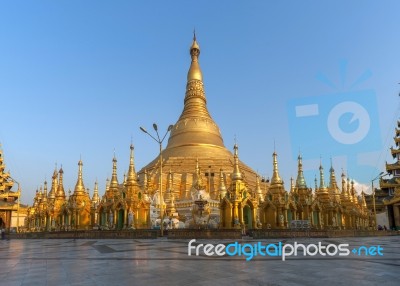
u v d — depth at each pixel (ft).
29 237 194.08
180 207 268.82
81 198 242.78
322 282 44.68
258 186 269.23
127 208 201.77
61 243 131.85
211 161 322.14
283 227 184.96
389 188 376.68
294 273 51.11
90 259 70.54
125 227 197.88
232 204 185.37
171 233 143.23
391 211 357.41
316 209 225.97
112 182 231.50
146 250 88.48
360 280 45.88
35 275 51.60
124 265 60.39
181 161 324.19
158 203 252.42
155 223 229.86
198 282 44.86
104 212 216.74
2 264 64.80
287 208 194.18
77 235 166.50
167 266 58.39
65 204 245.65
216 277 48.14
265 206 192.65
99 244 117.19
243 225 179.22
